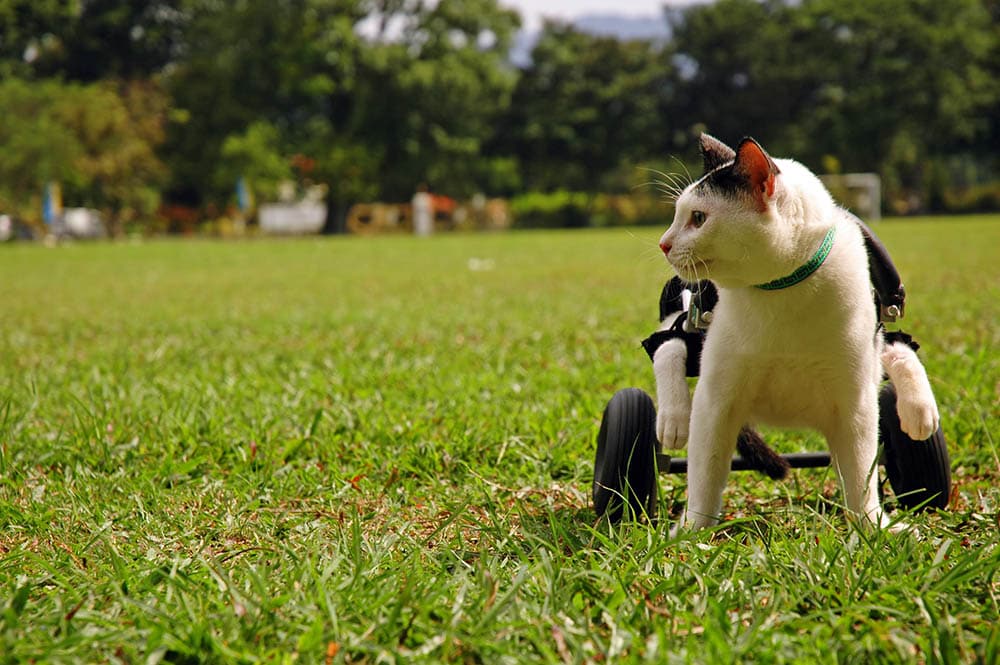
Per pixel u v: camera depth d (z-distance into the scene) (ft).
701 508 12.07
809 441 17.22
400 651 8.83
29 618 9.61
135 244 143.54
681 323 13.30
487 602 9.68
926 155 203.31
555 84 213.46
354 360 27.66
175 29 216.74
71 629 9.36
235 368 26.94
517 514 13.75
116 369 26.68
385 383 23.76
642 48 216.13
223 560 11.80
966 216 186.91
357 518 11.94
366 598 9.86
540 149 214.90
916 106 188.65
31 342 34.81
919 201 201.77
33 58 212.64
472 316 38.81
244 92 184.03
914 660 8.30
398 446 17.31
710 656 8.20
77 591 10.44
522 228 208.64
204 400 20.70
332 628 9.08
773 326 11.17
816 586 9.70
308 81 178.19
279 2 177.58
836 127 194.90
